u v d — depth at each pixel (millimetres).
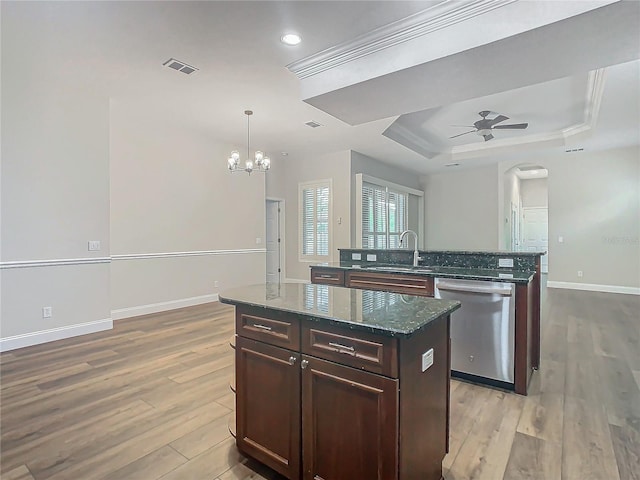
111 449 1897
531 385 2664
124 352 3426
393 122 5336
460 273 2834
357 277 3348
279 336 1590
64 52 3145
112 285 4758
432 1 2490
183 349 3516
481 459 1790
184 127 5395
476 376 2721
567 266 7172
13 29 2785
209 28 2789
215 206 6066
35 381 2762
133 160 4969
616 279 6715
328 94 3320
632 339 3744
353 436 1367
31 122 3678
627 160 6625
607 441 1926
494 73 2893
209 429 2096
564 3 2188
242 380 1763
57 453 1862
